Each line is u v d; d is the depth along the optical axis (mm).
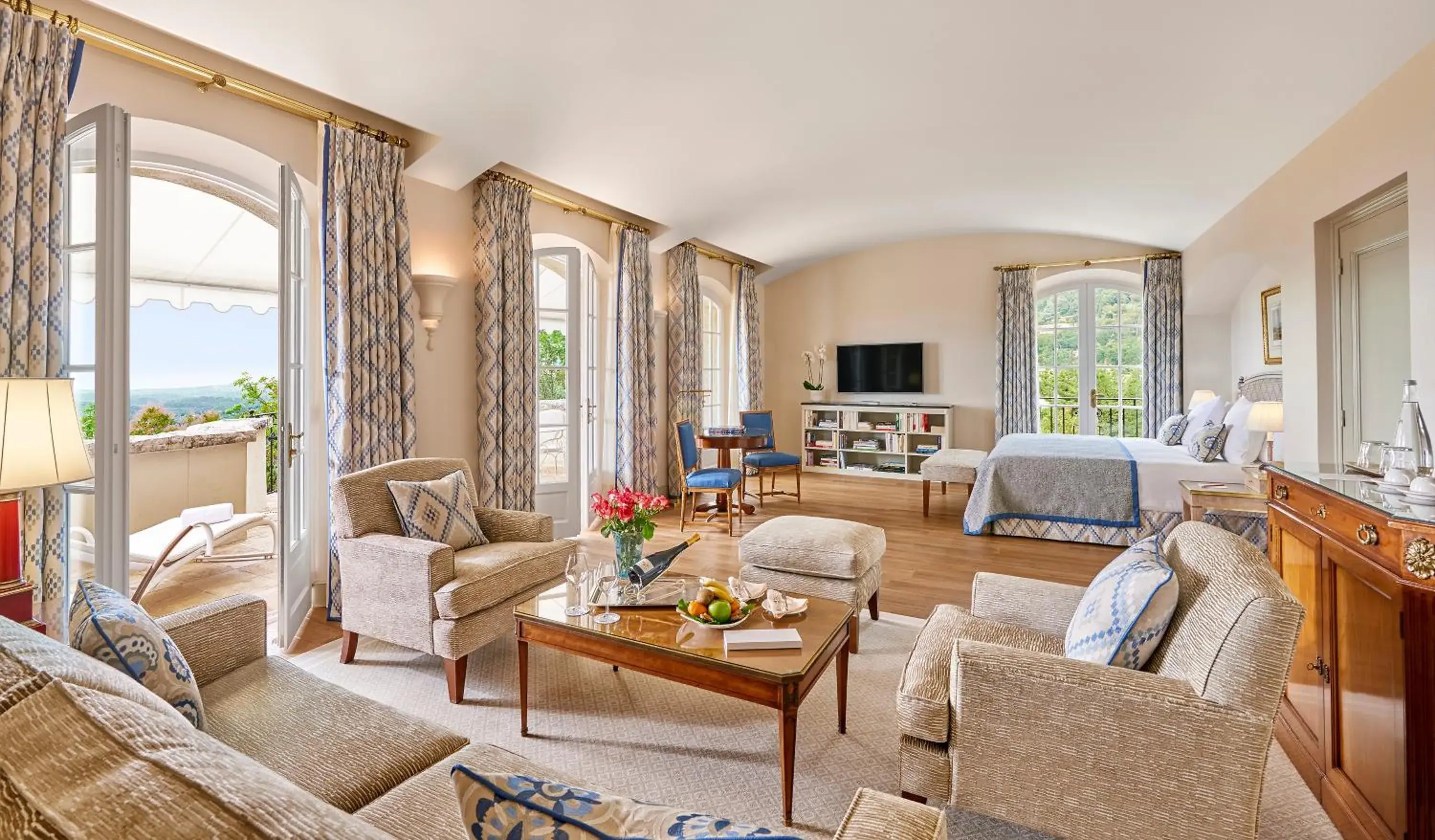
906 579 4035
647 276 5906
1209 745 1405
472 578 2592
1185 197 5082
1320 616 1989
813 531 3137
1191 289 6500
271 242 5781
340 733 1457
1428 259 2654
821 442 8664
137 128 2816
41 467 1691
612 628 2125
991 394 7805
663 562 2570
